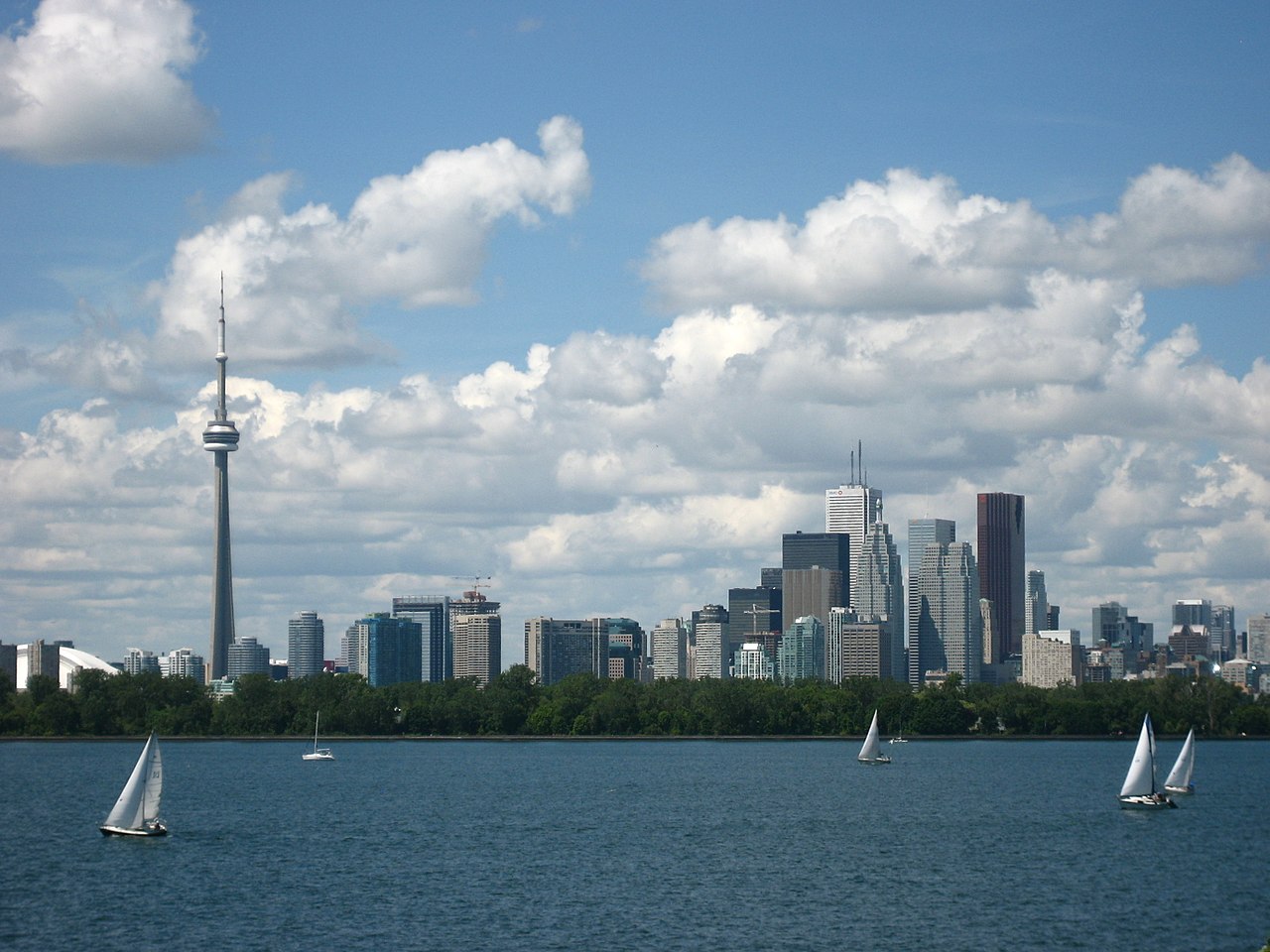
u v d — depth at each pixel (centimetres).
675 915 17338
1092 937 16388
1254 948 15975
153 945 15825
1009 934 16475
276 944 15862
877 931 16575
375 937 16162
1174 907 18000
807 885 19425
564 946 15775
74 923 16838
